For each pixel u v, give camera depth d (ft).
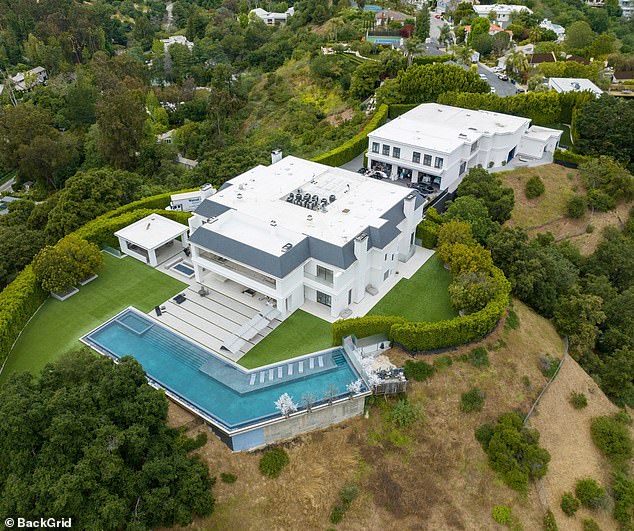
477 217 248.73
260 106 492.13
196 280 230.27
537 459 167.94
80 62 654.94
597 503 170.19
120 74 558.56
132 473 143.95
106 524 132.77
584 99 365.20
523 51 530.68
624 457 185.16
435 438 174.81
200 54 622.54
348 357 191.11
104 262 248.11
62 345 201.46
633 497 174.29
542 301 229.86
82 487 130.82
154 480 147.23
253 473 163.94
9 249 240.73
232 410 171.94
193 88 546.26
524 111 371.35
